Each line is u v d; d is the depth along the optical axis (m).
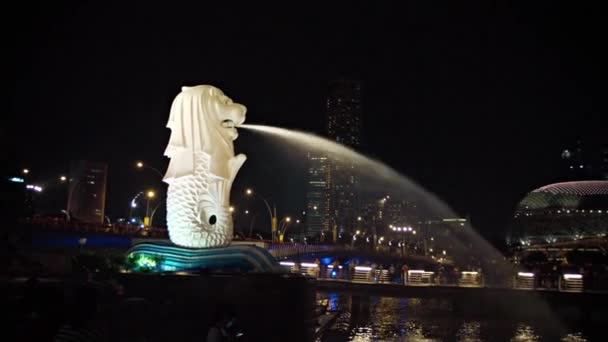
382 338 15.98
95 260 13.47
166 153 14.14
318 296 28.77
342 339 15.54
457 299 28.00
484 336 17.17
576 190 83.50
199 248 13.34
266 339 10.99
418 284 32.69
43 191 66.69
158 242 13.83
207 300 11.00
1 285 10.32
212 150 13.66
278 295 11.14
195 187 13.46
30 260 15.60
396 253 83.56
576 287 29.34
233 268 13.06
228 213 13.82
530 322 20.89
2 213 20.89
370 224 189.38
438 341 15.95
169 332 10.66
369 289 31.62
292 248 55.53
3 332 7.60
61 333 5.31
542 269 36.94
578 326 20.23
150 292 11.04
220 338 7.52
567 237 79.69
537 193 86.38
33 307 8.00
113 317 9.70
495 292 28.16
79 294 5.54
